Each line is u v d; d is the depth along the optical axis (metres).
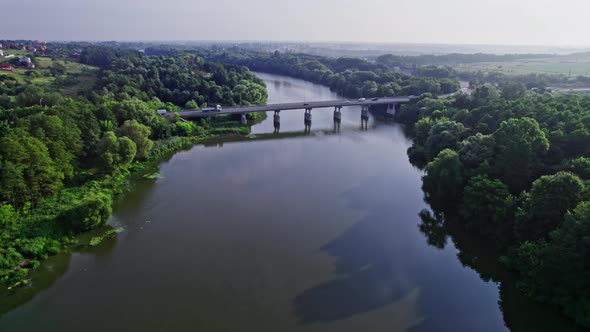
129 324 63.75
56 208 91.62
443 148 125.69
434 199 110.19
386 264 81.56
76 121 123.81
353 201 111.75
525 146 90.19
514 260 75.81
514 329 64.25
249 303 68.88
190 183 123.06
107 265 79.38
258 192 116.94
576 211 64.88
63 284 73.44
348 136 189.00
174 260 81.44
